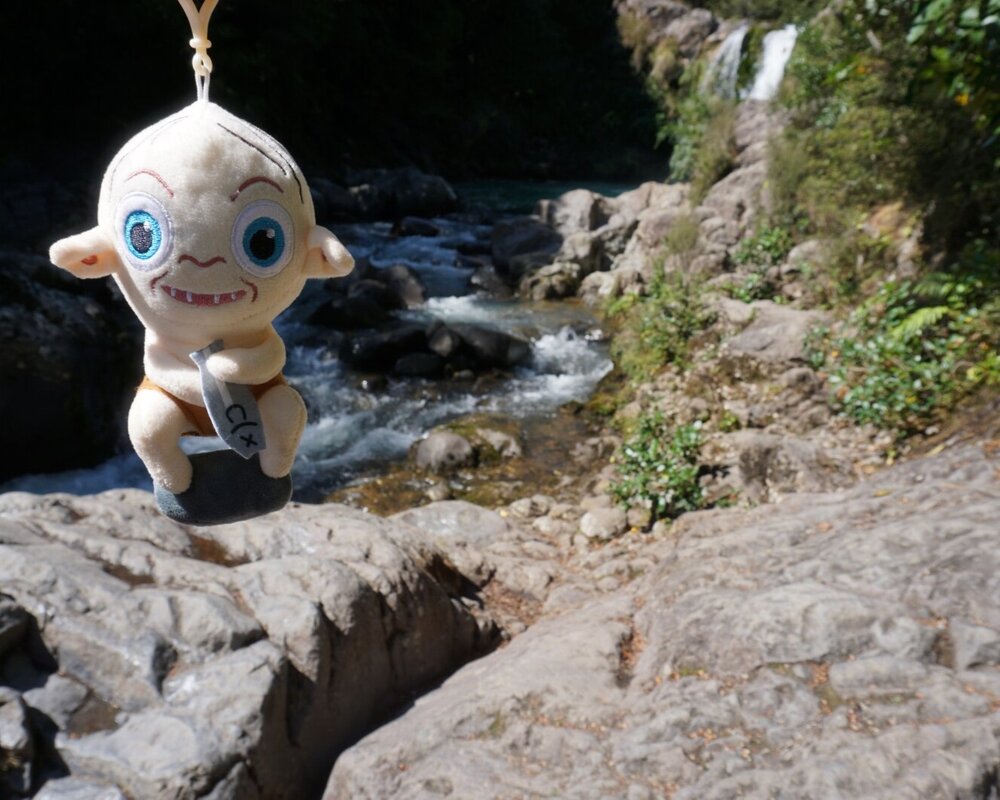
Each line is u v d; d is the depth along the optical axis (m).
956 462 0.92
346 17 3.88
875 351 1.28
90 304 1.53
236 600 0.72
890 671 0.60
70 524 0.77
